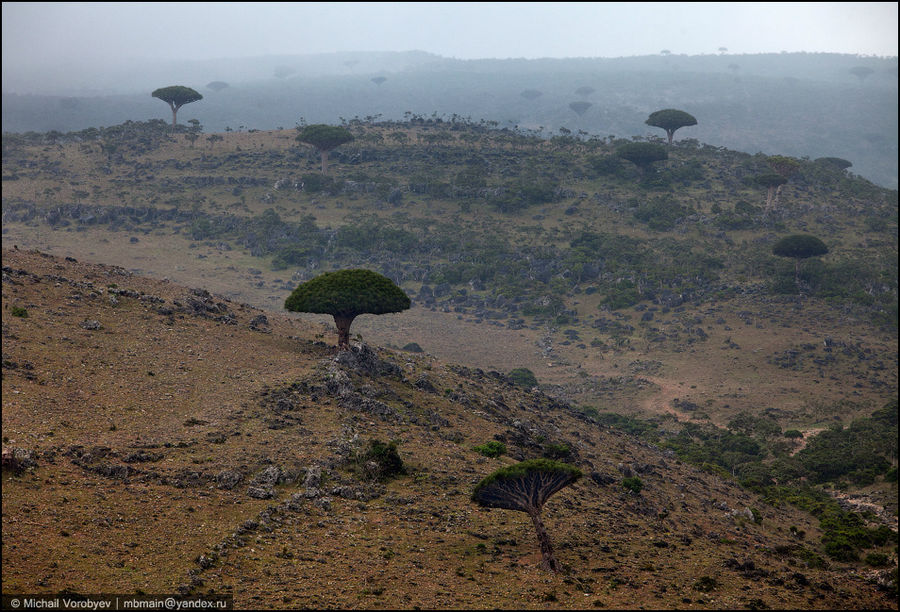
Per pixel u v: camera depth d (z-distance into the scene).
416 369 90.62
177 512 50.56
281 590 43.12
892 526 96.44
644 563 55.47
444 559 50.34
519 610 43.47
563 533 58.56
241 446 60.97
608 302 195.50
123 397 65.25
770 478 113.69
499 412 85.88
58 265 91.50
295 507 54.09
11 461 50.25
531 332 188.00
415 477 63.03
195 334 82.69
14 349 67.50
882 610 55.75
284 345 86.00
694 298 194.38
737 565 59.38
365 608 41.84
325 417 69.19
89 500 49.50
